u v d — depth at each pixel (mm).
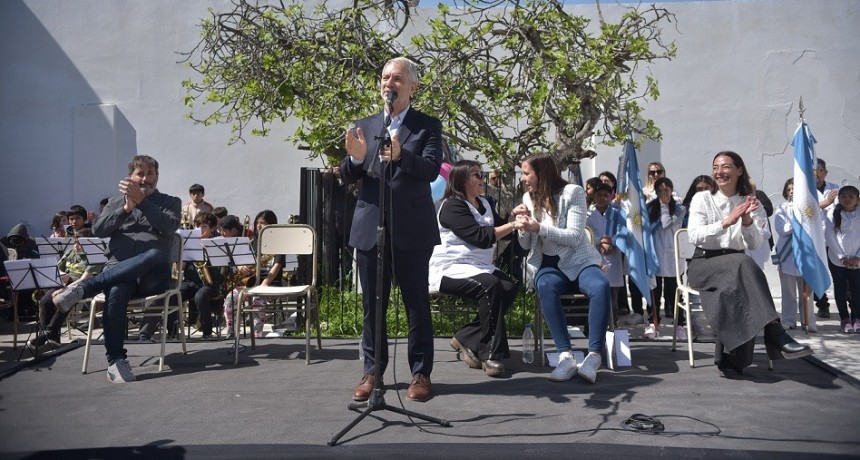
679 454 3297
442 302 5480
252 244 7352
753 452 3307
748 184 5219
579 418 3879
